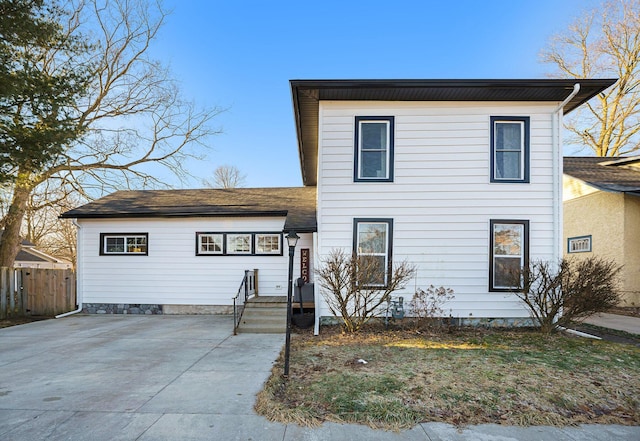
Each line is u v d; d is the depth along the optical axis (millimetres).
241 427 3467
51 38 10047
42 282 11023
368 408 3820
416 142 8352
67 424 3539
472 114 8312
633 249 10797
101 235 11219
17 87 8547
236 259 10938
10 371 5266
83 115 14438
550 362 5449
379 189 8336
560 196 8125
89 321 9742
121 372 5191
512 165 8320
